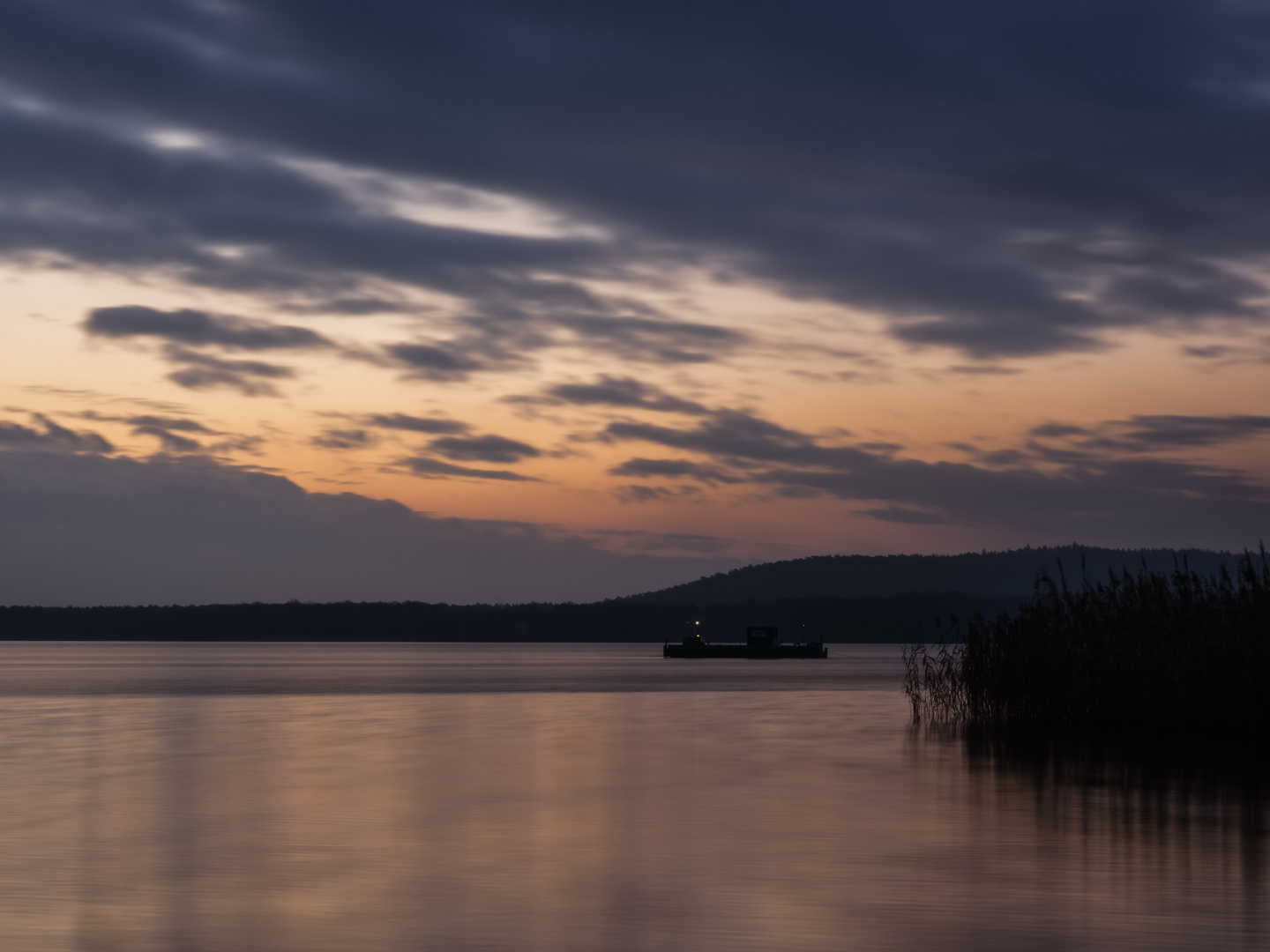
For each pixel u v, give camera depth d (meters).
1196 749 25.61
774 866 13.00
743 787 19.52
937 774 21.27
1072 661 30.62
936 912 10.92
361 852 13.83
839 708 41.25
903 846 14.18
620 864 13.14
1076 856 13.58
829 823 15.86
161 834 15.09
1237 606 28.92
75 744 27.47
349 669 112.69
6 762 23.36
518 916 10.80
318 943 9.89
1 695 54.50
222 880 12.35
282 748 26.28
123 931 10.30
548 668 114.31
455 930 10.31
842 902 11.34
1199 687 28.44
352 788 19.45
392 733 30.67
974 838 14.71
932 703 34.59
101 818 16.34
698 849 14.03
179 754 25.11
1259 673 27.77
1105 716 30.23
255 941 9.97
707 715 37.41
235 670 109.69
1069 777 20.84
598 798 18.30
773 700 47.16
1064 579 31.98
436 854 13.72
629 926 10.42
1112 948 9.73
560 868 12.92
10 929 10.36
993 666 31.91
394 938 10.05
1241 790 19.09
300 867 12.98
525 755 24.69
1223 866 13.01
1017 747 26.25
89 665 133.00
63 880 12.35
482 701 47.31
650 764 22.88
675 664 131.62
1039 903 11.30
